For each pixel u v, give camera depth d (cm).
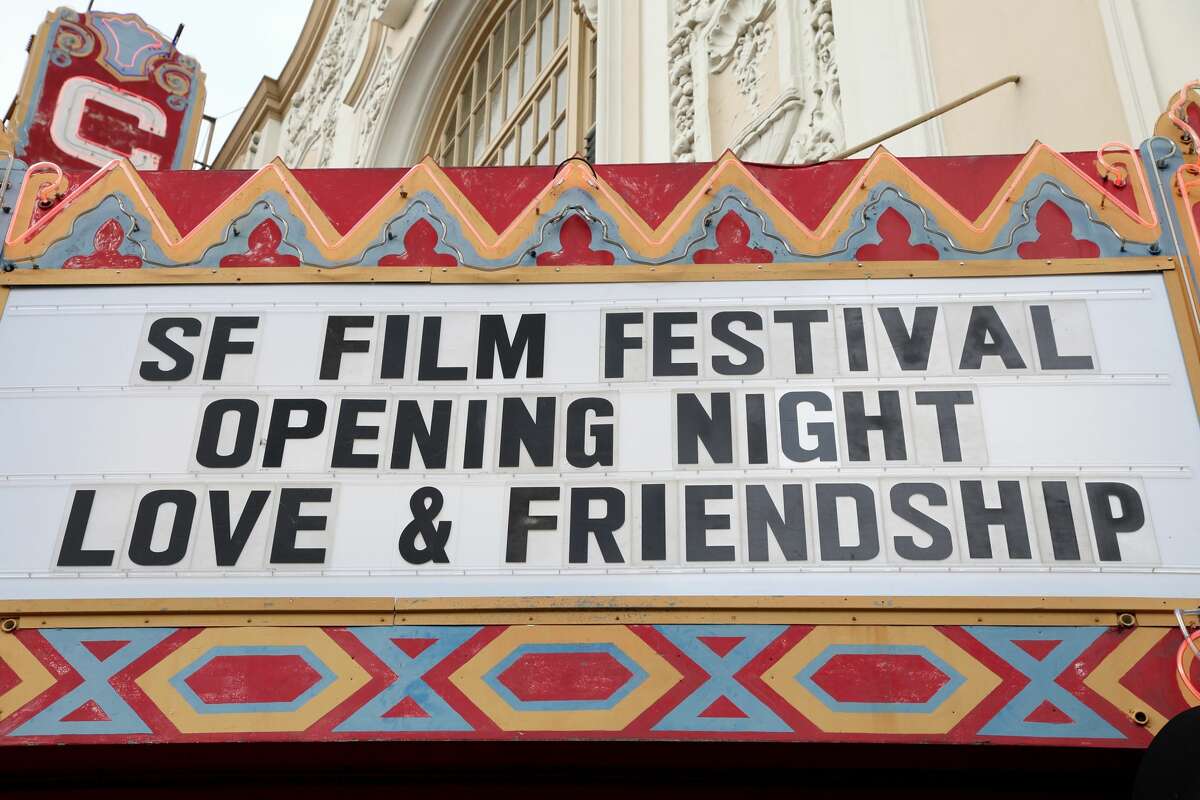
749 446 502
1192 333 513
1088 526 479
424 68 1733
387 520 496
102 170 579
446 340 533
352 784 502
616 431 509
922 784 483
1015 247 539
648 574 480
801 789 490
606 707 457
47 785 498
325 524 496
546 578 482
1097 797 479
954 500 486
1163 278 527
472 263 550
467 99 1714
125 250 561
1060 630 463
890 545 480
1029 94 726
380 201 567
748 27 1020
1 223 566
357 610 479
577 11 1373
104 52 1088
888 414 505
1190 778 407
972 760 461
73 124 1041
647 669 464
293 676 468
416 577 484
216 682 468
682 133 1051
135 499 504
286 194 572
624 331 530
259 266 555
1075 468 490
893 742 447
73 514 500
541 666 466
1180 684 450
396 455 509
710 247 547
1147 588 467
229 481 506
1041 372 510
